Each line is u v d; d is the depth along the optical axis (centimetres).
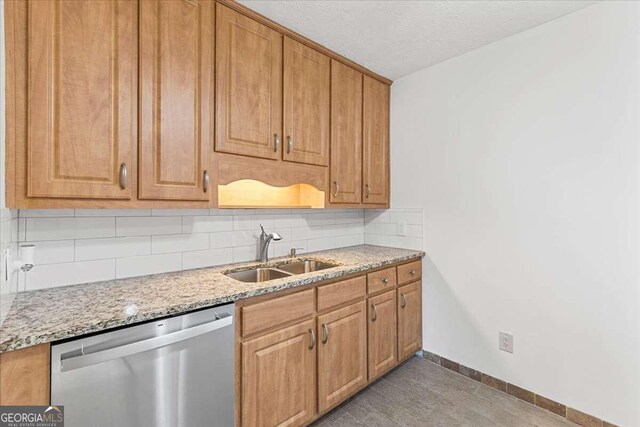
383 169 270
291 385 160
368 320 207
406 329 239
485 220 217
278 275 203
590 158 172
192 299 126
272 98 185
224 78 163
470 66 223
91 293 133
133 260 164
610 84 165
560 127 183
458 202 232
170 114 143
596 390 171
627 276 161
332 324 181
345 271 186
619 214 163
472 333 225
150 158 138
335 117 225
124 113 130
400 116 268
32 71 110
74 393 99
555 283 186
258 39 178
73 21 118
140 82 134
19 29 108
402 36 202
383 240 285
